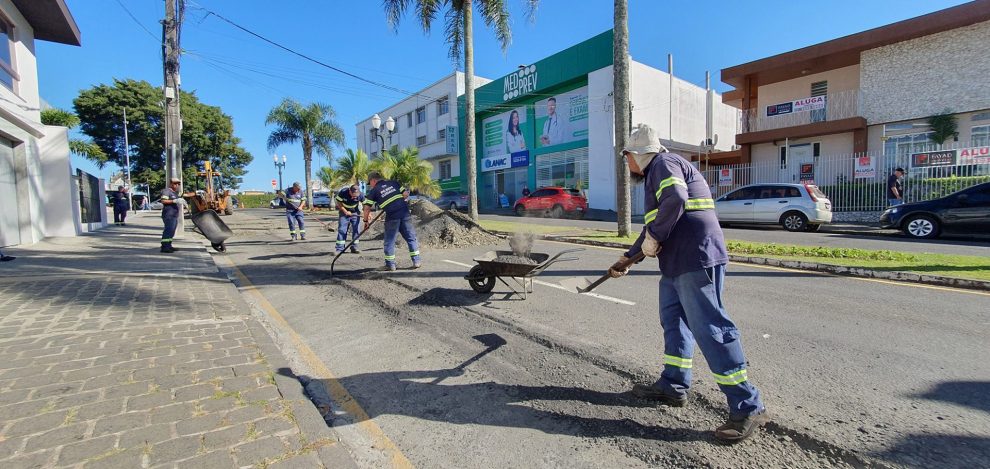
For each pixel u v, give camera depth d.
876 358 3.67
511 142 31.31
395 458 2.50
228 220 22.88
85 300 5.32
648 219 2.85
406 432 2.78
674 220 2.56
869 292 5.77
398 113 43.53
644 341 4.17
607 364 3.67
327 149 33.59
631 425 2.79
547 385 3.36
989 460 2.33
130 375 3.19
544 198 22.31
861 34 16.89
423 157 39.66
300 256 9.88
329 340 4.47
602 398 3.13
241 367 3.38
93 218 16.44
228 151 51.12
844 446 2.49
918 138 16.53
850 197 16.36
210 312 5.00
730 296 5.71
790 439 2.58
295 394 2.96
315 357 4.01
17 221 10.47
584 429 2.76
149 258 8.99
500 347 4.13
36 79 11.84
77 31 12.59
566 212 21.78
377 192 7.57
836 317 4.76
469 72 16.02
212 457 2.23
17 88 10.92
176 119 13.12
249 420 2.60
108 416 2.59
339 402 3.17
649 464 2.42
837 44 17.41
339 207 10.09
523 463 2.45
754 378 3.35
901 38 16.27
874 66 17.27
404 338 4.45
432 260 8.86
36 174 11.30
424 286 6.51
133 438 2.37
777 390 3.15
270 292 6.55
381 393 3.29
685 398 3.00
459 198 30.06
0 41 10.28
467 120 16.25
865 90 17.48
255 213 32.44
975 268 6.53
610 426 2.79
